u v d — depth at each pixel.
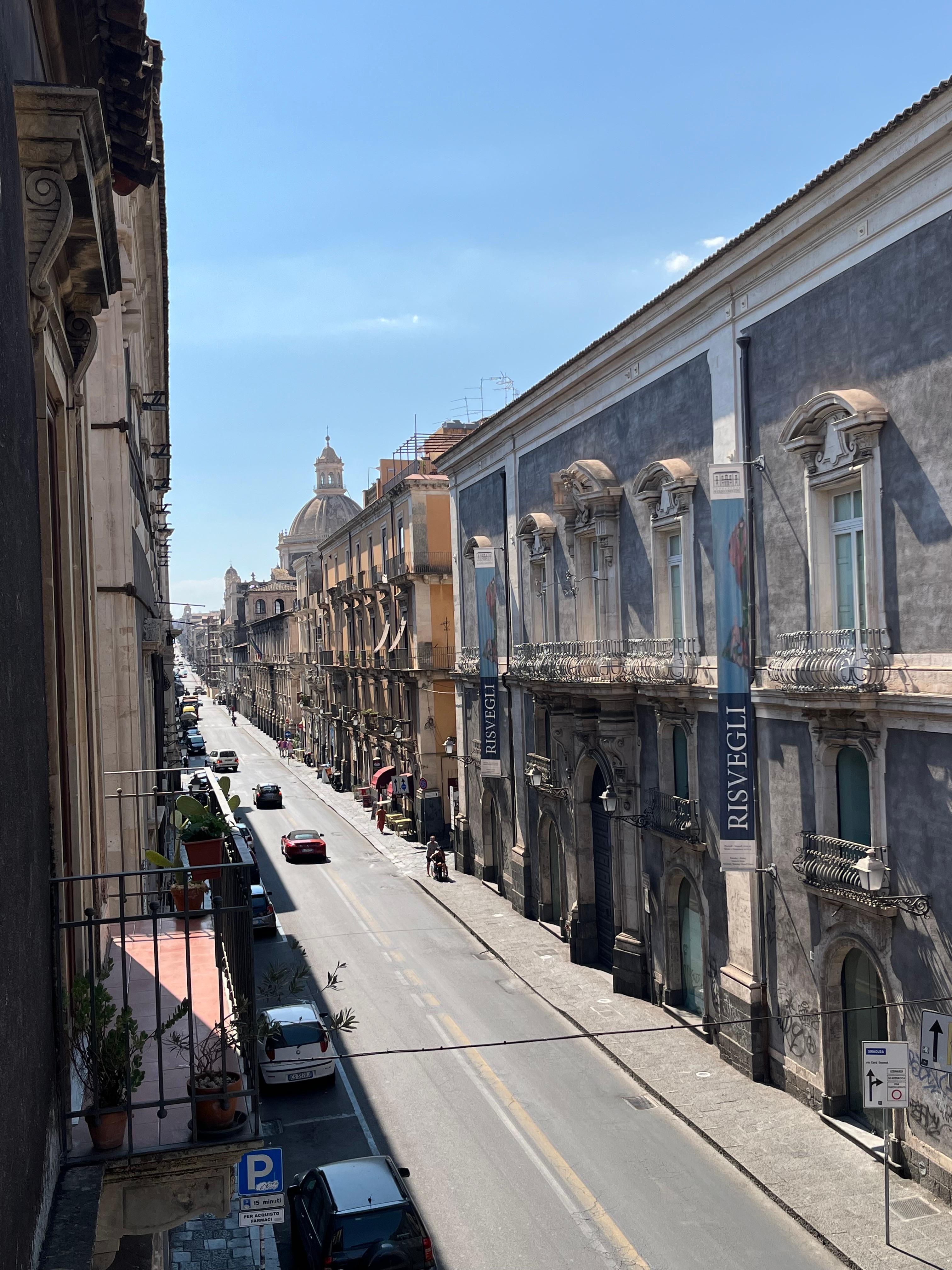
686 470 19.84
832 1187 14.17
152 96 8.54
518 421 29.45
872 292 14.58
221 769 71.56
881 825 14.72
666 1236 13.38
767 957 17.86
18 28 5.46
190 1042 6.42
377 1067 19.23
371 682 53.44
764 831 17.69
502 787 32.62
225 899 8.79
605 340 22.58
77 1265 4.95
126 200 15.59
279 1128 16.88
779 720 17.11
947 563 13.30
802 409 15.67
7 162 4.83
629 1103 17.48
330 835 45.84
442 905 31.92
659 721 21.36
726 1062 18.75
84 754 9.29
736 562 17.52
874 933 14.87
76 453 8.76
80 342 8.06
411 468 47.69
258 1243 13.46
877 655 14.48
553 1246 13.23
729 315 18.23
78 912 7.95
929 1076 13.82
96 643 10.34
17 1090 4.48
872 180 14.10
